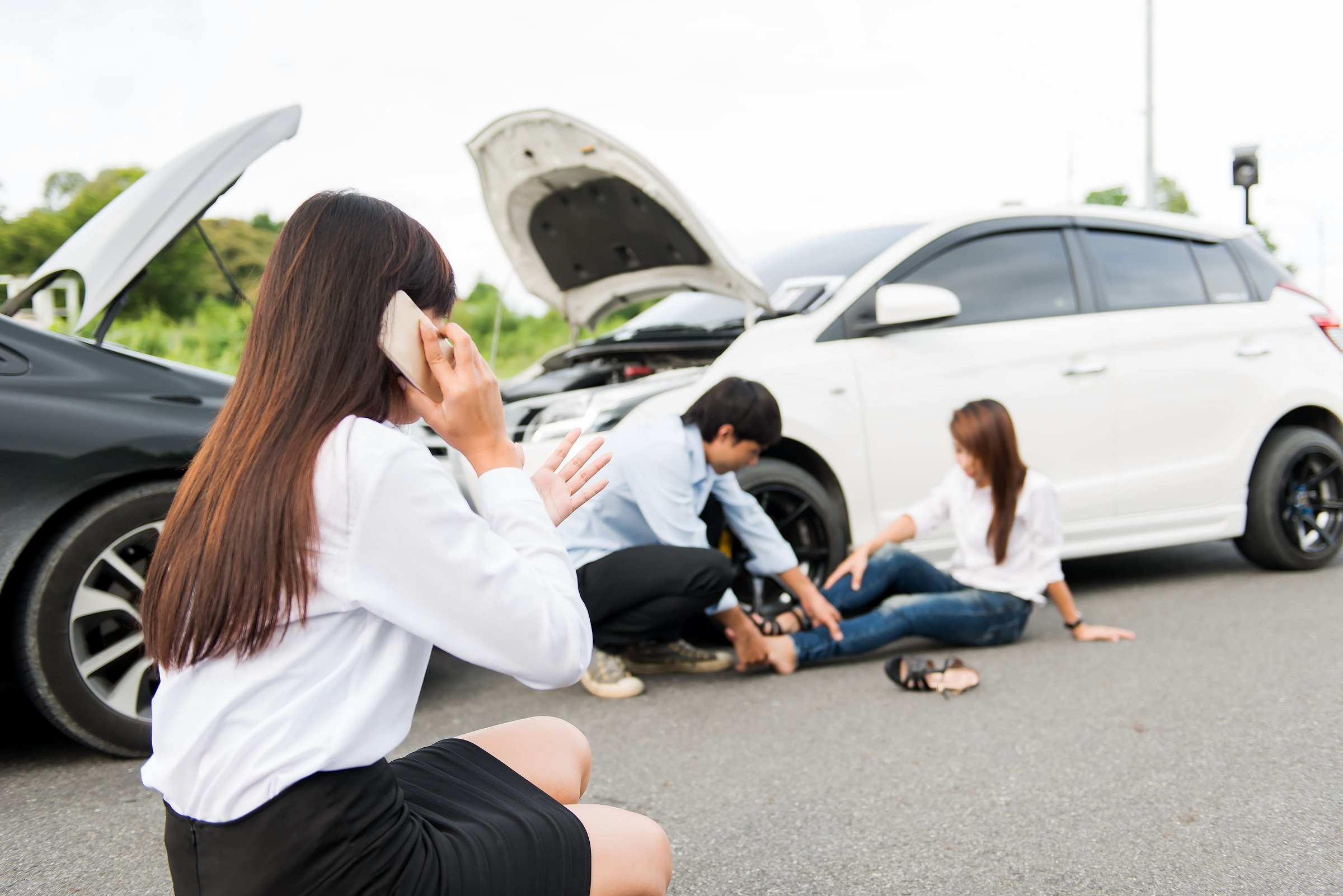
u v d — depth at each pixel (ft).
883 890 6.37
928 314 12.25
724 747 9.01
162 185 9.32
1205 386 14.66
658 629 10.40
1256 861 6.59
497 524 3.68
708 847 7.04
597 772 8.49
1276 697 9.82
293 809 3.15
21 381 8.40
